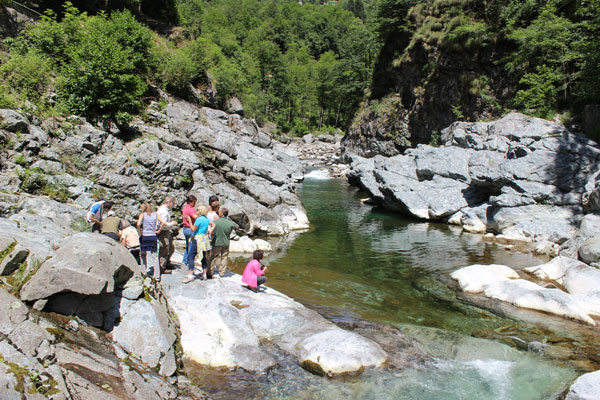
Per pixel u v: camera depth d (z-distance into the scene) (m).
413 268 12.55
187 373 6.00
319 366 6.23
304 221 19.70
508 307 9.34
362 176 26.45
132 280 6.32
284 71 78.12
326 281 11.06
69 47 16.73
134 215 13.30
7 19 18.17
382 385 5.94
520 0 27.22
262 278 8.82
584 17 22.70
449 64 31.23
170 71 26.56
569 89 21.83
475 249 14.97
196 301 7.64
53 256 5.61
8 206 9.77
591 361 6.85
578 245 12.98
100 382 4.48
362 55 53.78
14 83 13.78
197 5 86.94
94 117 14.71
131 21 20.05
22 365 4.01
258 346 6.77
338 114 76.81
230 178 17.78
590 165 16.20
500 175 17.97
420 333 7.75
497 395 5.79
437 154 22.36
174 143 16.72
